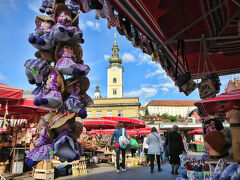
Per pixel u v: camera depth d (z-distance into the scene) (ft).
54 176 21.95
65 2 5.68
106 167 30.48
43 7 5.84
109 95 205.16
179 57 16.65
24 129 23.95
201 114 15.58
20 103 19.88
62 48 5.27
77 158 4.91
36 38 5.03
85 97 5.66
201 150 89.25
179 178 16.24
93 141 38.63
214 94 16.62
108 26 8.94
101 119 39.93
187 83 15.62
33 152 4.71
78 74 5.04
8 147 23.44
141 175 21.43
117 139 24.80
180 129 103.60
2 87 18.38
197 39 14.10
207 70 19.19
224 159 10.77
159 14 9.97
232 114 10.80
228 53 16.94
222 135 11.82
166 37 12.75
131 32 9.55
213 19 11.57
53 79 4.98
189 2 9.46
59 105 5.00
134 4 8.66
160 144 24.18
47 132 4.77
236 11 11.55
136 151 39.86
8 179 20.10
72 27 5.10
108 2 7.74
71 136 5.08
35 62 5.15
